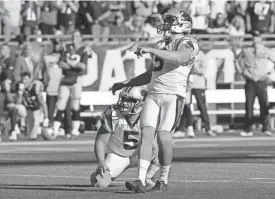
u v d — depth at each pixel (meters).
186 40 26.36
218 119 69.62
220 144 54.53
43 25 68.69
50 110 60.59
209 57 66.75
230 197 24.80
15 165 38.88
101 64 65.62
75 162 40.59
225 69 67.06
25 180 31.34
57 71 60.56
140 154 26.11
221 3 71.25
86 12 69.50
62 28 68.56
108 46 65.81
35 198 24.83
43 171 35.41
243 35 68.06
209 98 66.56
